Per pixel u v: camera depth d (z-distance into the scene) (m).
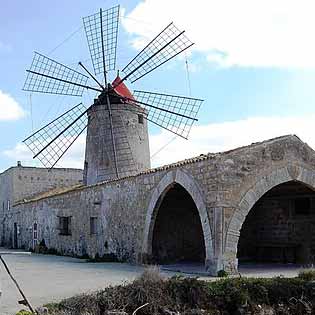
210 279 13.54
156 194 18.69
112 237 22.03
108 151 27.55
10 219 41.25
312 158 17.16
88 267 18.70
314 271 12.77
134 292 10.93
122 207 21.25
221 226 15.25
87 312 10.03
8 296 11.41
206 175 15.93
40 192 40.75
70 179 43.75
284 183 18.27
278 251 21.55
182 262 20.62
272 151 16.45
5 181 44.22
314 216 20.25
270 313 11.26
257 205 22.56
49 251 29.27
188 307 11.04
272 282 12.00
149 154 29.05
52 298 11.08
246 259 22.22
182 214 21.44
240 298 11.34
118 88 28.80
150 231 19.08
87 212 24.62
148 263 19.09
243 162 15.88
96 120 28.16
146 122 29.12
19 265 20.14
